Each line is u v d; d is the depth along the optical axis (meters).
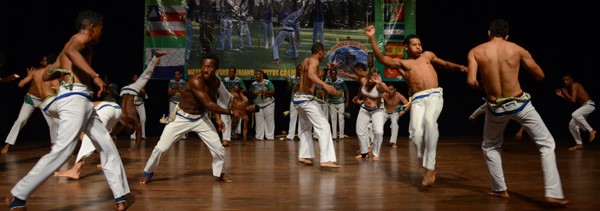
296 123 9.00
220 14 8.48
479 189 3.55
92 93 2.86
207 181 3.90
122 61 8.59
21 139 8.01
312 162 5.13
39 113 8.18
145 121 8.43
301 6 8.59
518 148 6.66
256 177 4.11
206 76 3.60
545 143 3.02
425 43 9.00
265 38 8.55
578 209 2.90
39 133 8.18
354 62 8.64
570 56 8.68
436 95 3.59
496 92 3.06
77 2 8.23
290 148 6.73
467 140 8.16
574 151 6.37
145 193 3.39
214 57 3.64
